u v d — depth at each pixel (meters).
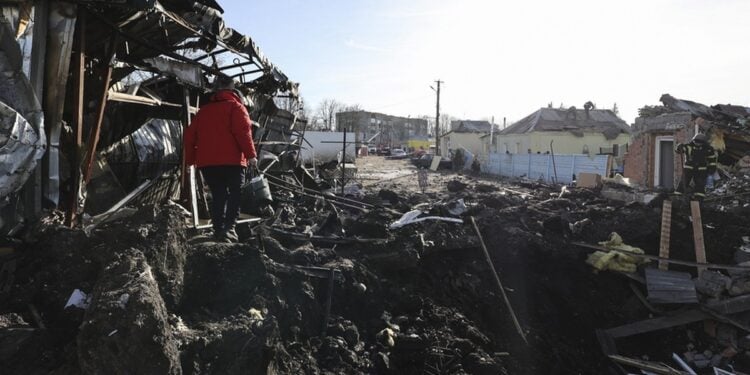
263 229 6.39
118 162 6.14
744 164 14.05
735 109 16.36
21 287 3.06
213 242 4.80
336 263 5.81
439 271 7.56
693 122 14.68
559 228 9.44
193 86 6.20
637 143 17.47
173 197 7.48
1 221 3.39
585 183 16.09
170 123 7.55
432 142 84.56
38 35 3.64
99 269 3.30
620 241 9.12
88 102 5.07
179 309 3.77
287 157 13.05
